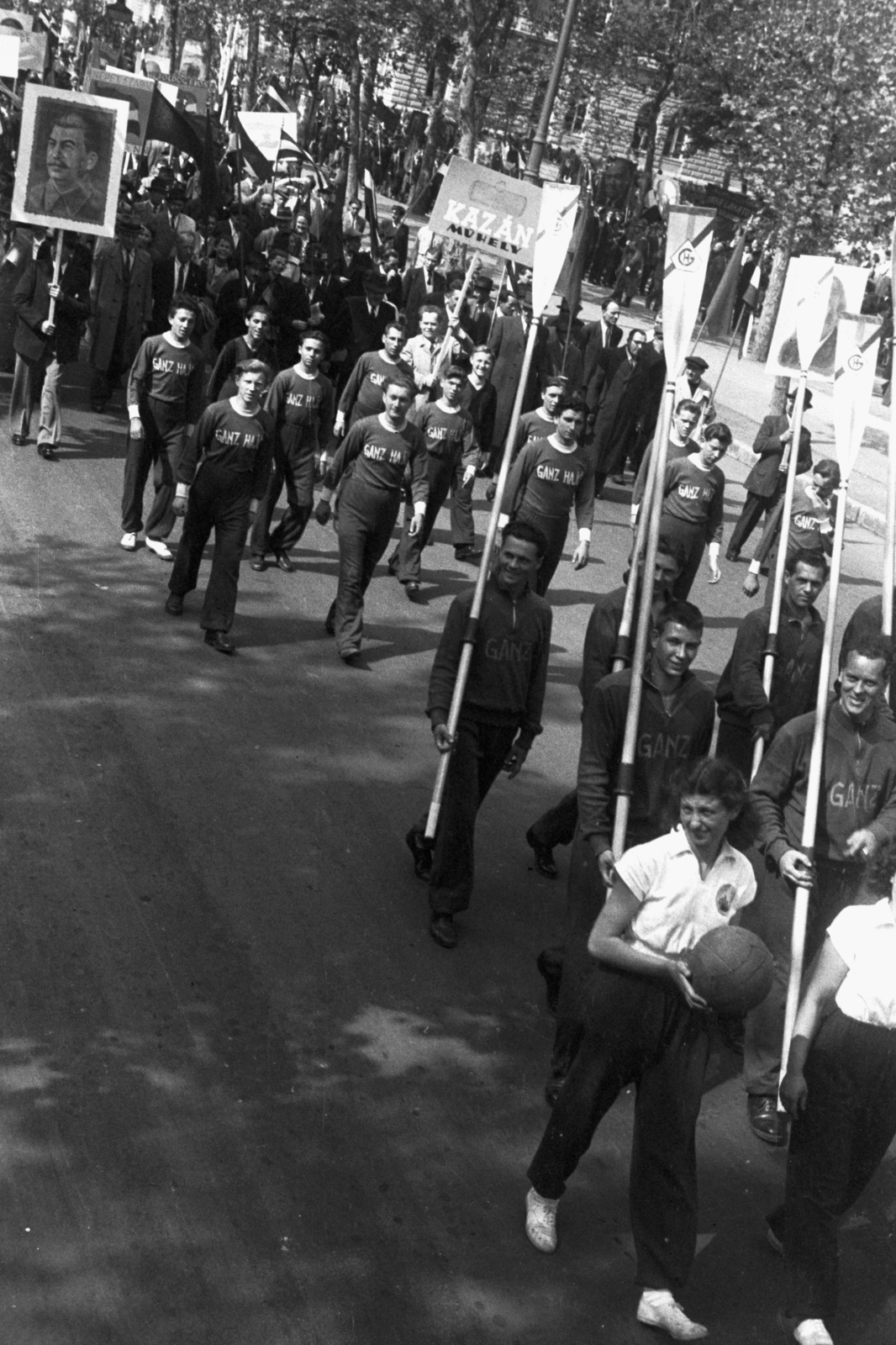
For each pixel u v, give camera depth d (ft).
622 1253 17.02
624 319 105.09
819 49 78.84
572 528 51.67
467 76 106.22
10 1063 18.31
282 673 31.96
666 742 19.45
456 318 51.67
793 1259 15.93
